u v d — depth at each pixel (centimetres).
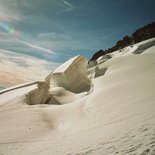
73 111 2188
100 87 2827
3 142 1476
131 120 961
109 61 4928
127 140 684
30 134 1650
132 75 2822
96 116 1542
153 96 1336
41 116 2195
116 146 661
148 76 2347
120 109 1373
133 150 568
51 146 1061
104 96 2122
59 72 4294
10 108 2592
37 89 3403
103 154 629
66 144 984
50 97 3622
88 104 2161
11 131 1755
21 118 2136
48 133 1681
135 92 1716
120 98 1745
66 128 1680
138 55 4788
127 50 7569
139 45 6856
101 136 888
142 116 949
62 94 3706
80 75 4562
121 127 905
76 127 1502
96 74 4559
